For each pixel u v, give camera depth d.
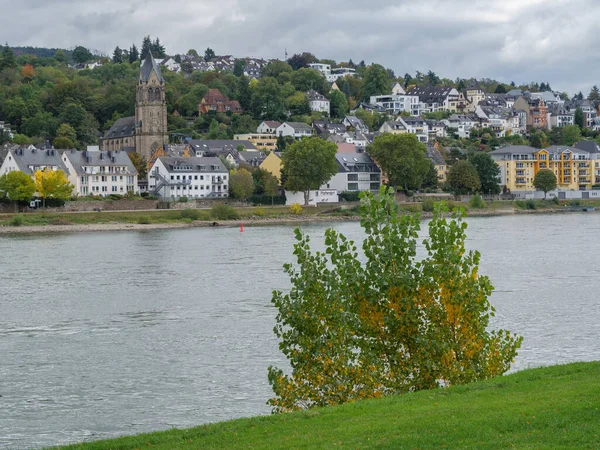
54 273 141.88
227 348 85.31
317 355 53.97
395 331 54.72
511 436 40.16
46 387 72.81
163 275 138.25
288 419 46.41
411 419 43.72
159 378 74.94
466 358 54.09
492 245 181.00
